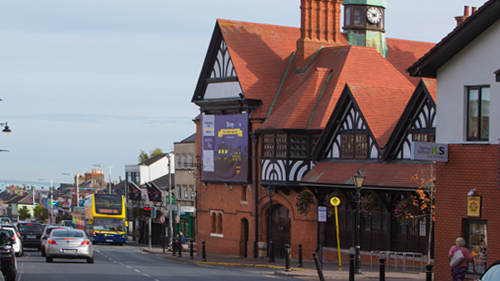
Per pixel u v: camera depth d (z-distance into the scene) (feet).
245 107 151.12
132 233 312.91
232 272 106.63
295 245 137.90
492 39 78.89
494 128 78.54
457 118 81.56
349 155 124.36
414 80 164.66
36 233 167.53
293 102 139.33
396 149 115.44
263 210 148.56
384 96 125.80
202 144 161.68
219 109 157.89
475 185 79.71
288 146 135.33
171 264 129.39
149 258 153.79
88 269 103.96
